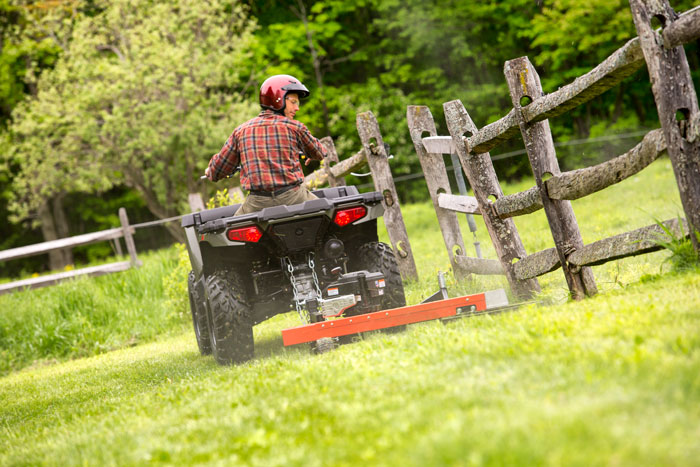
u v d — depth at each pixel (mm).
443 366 7863
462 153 13977
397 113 55844
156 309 26312
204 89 44844
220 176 14367
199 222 14180
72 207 75250
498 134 12719
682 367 6074
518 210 12883
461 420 5730
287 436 6594
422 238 35031
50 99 44000
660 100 9625
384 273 13453
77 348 24844
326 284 13211
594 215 27188
